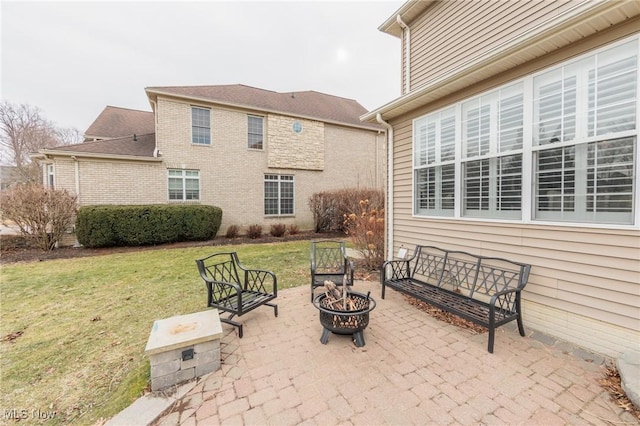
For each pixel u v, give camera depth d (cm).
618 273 248
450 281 398
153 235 894
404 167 498
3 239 916
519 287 294
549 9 347
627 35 237
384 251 561
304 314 364
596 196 263
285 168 1257
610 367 241
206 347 235
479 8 434
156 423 186
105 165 926
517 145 322
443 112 416
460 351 270
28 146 2322
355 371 239
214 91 1206
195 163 1068
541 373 234
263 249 855
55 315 374
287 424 183
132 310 388
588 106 264
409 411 193
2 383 238
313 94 1625
